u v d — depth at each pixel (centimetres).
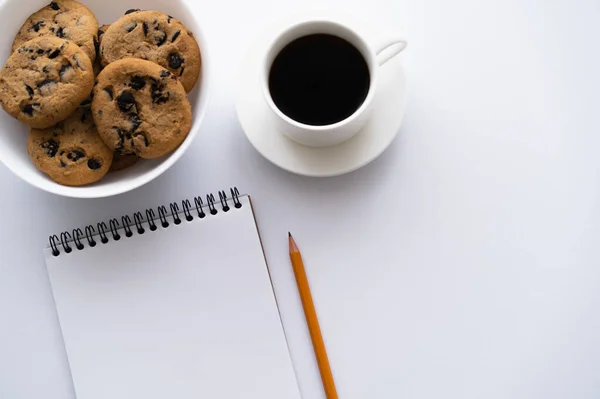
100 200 62
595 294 62
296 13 60
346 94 57
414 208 62
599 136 62
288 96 57
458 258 62
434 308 62
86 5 58
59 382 61
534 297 62
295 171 59
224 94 62
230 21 63
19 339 61
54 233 62
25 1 55
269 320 61
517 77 63
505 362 61
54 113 53
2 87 53
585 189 62
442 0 63
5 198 62
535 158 62
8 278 61
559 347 61
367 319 61
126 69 54
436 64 63
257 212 62
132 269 61
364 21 60
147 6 58
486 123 63
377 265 62
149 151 54
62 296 60
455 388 61
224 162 62
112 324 61
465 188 62
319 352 61
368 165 62
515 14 63
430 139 62
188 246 61
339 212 62
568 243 62
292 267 62
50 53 53
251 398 61
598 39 63
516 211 62
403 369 61
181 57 55
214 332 61
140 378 61
